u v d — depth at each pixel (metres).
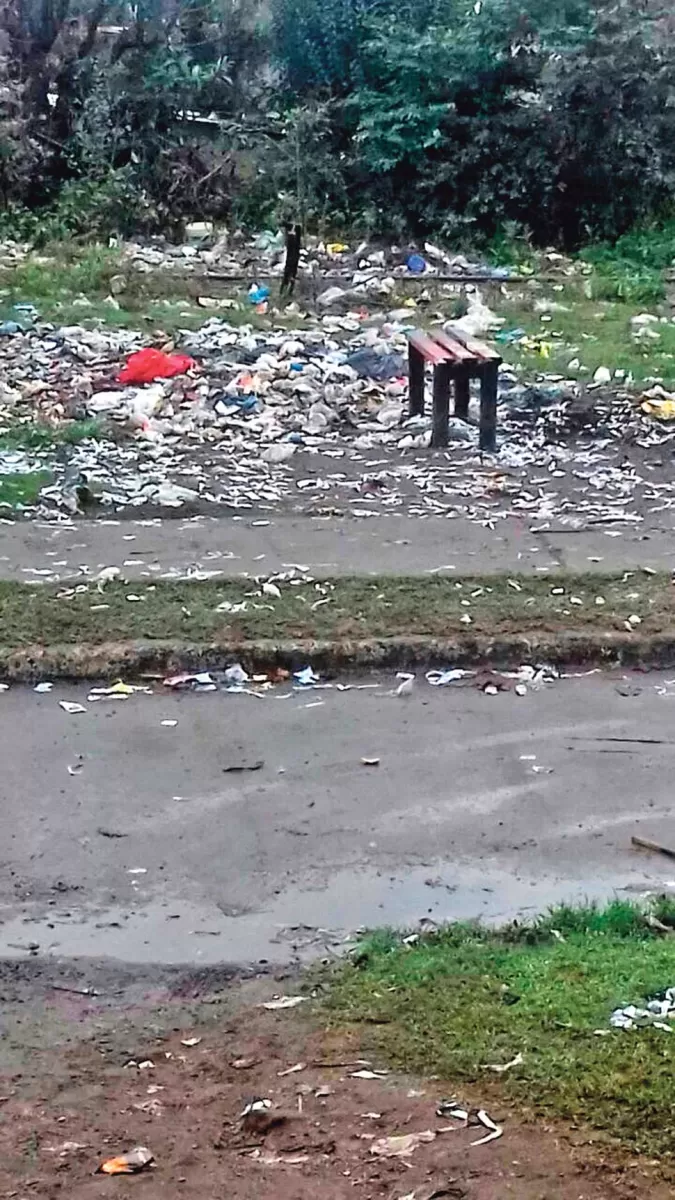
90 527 8.12
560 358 12.70
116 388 11.27
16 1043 3.80
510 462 9.66
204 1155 3.23
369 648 6.37
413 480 9.20
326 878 4.75
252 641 6.40
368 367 11.87
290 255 15.70
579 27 21.12
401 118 20.52
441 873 4.79
